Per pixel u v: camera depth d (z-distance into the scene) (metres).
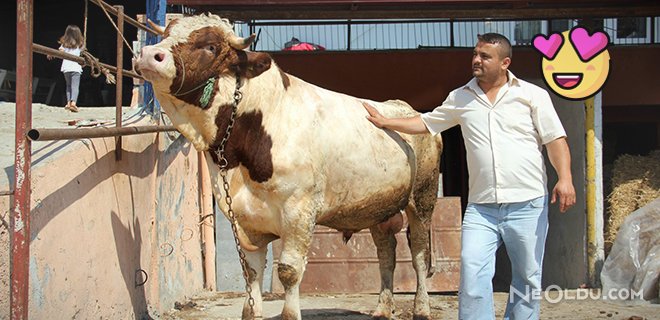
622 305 7.72
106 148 5.18
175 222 7.38
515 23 11.69
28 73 3.87
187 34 4.49
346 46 11.77
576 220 9.52
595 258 8.98
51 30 15.54
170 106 4.70
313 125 5.09
